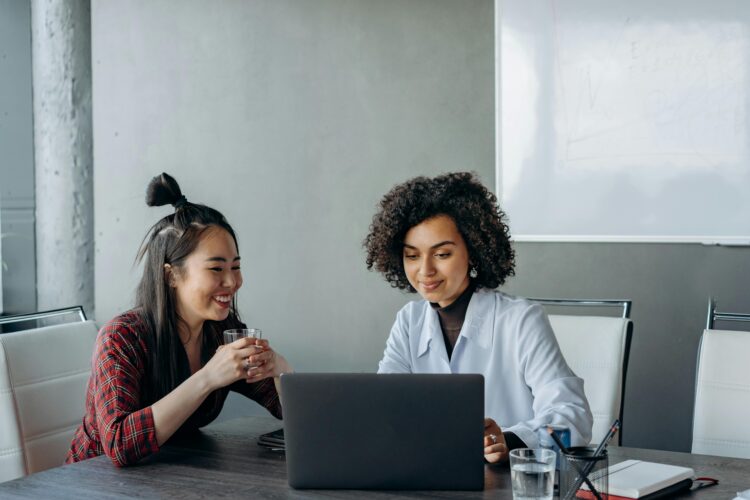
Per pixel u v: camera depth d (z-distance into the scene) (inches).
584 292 129.3
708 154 119.6
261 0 151.2
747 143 117.1
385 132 142.2
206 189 158.1
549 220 130.6
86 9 167.0
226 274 80.0
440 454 60.8
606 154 126.1
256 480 65.0
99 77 166.9
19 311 171.0
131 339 77.8
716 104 118.7
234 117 154.8
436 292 77.3
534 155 130.9
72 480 66.1
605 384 90.8
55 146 167.0
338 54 145.2
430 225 76.3
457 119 136.9
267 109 151.7
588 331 93.1
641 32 122.8
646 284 125.3
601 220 127.0
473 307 80.3
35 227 170.2
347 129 145.2
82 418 90.7
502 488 61.4
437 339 81.2
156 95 161.8
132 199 164.7
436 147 138.6
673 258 123.3
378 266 81.9
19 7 167.9
